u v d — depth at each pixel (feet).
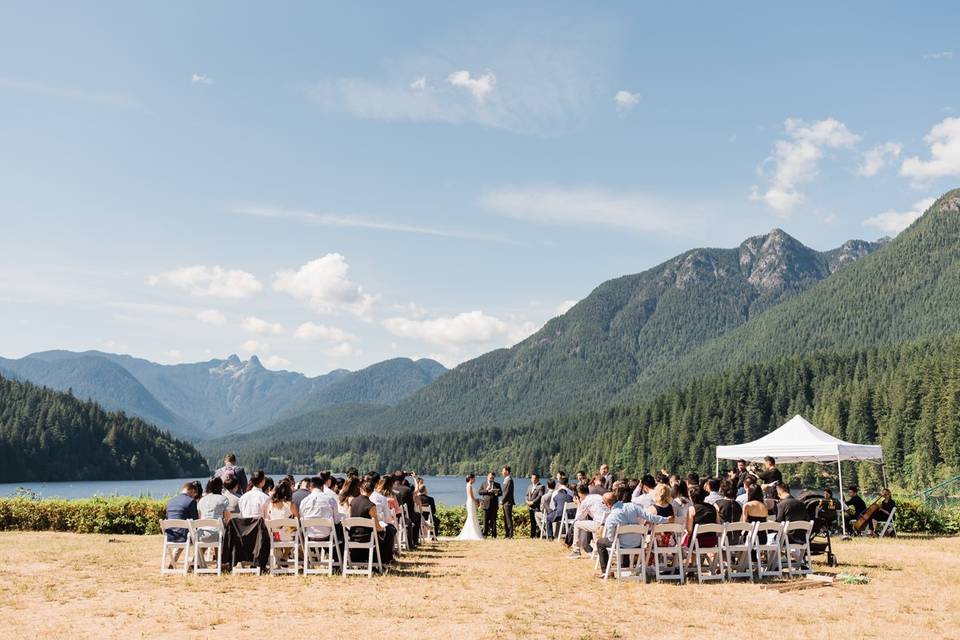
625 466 510.99
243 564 47.98
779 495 50.62
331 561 45.62
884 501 79.77
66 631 30.14
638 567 46.32
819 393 489.67
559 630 31.01
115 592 39.29
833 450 81.92
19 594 38.60
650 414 538.88
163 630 30.45
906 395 350.23
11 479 440.86
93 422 504.84
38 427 465.47
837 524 79.66
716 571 46.88
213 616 33.06
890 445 335.67
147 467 507.30
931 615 34.99
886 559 55.72
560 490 73.36
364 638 29.19
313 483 55.57
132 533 79.00
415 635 29.73
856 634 30.99
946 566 51.57
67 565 50.08
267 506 47.88
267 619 32.65
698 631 31.30
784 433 87.40
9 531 78.89
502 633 30.25
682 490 51.44
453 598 38.27
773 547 46.85
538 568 51.13
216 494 46.98
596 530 49.52
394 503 56.13
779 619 33.96
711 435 462.19
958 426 304.09
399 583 43.06
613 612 35.22
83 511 78.89
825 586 43.19
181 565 48.75
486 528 81.46
